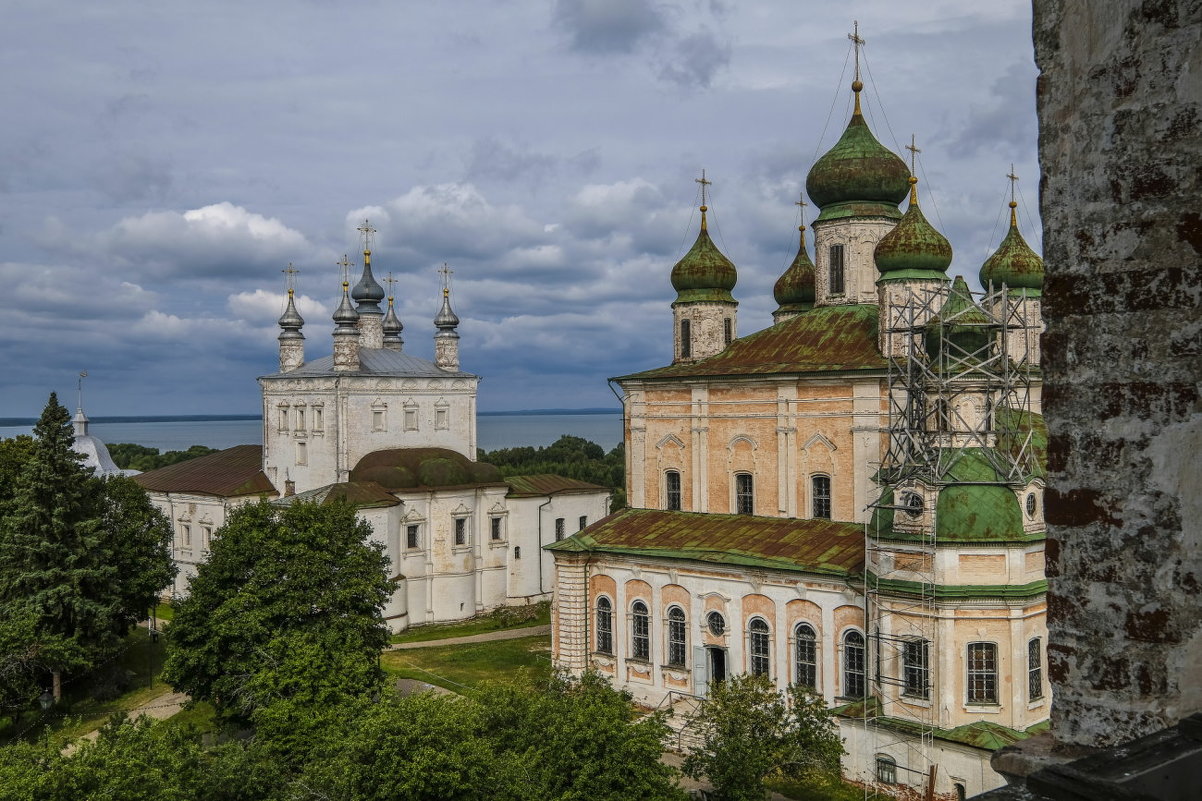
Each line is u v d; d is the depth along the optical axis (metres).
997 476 44.84
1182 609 6.96
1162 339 7.07
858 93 65.06
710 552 53.88
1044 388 7.77
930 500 44.09
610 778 31.97
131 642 75.00
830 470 55.25
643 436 64.38
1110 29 7.37
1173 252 7.04
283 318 95.56
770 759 38.19
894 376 48.75
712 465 60.62
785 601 50.56
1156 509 7.09
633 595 57.31
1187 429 6.95
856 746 45.03
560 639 60.03
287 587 51.16
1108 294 7.35
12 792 29.30
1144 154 7.19
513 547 87.12
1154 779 5.54
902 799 43.12
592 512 93.19
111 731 34.56
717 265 67.75
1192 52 6.98
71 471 64.44
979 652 43.19
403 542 80.31
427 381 89.12
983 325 46.91
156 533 71.31
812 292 73.00
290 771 40.31
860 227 63.97
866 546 46.31
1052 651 7.71
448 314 95.69
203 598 52.03
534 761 32.41
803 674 50.09
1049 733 7.89
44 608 61.31
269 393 90.19
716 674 54.34
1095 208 7.44
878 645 45.31
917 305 49.56
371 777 31.77
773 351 60.75
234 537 53.00
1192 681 6.93
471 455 92.38
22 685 56.31
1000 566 43.06
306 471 86.62
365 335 101.88
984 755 40.81
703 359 67.31
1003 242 69.44
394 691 39.06
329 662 45.75
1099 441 7.37
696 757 39.41
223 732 52.41
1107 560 7.34
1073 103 7.60
